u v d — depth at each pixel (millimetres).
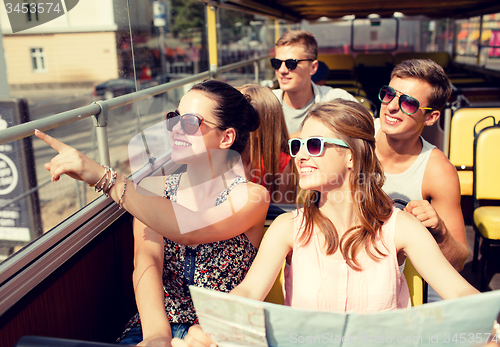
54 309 1170
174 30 17828
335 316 785
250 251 1302
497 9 5871
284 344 836
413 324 771
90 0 9977
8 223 4113
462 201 3260
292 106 2691
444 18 9383
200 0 2871
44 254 1135
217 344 885
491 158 2529
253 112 1294
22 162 4121
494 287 2410
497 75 5918
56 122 1163
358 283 1083
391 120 1514
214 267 1223
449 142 3322
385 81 8258
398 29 9734
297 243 1146
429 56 9234
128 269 1636
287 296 1202
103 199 1493
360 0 5734
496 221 2287
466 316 760
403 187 1609
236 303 808
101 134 1472
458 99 3746
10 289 994
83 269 1313
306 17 9773
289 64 2508
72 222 1284
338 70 9188
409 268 1222
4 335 979
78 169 972
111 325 1510
